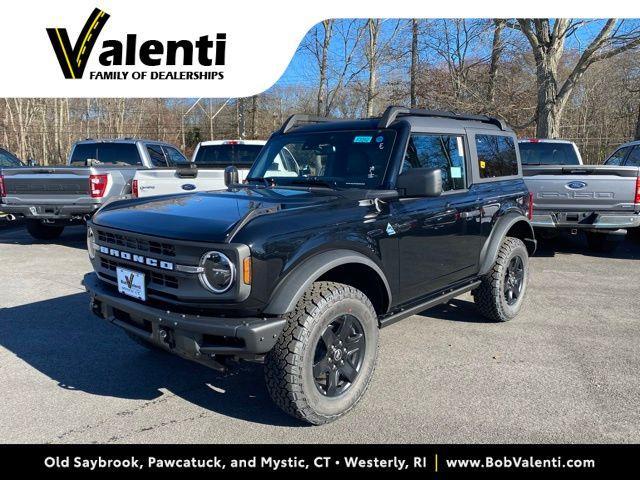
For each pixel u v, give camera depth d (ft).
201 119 116.37
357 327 11.05
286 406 10.01
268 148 15.33
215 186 25.48
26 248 30.66
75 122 136.56
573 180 25.40
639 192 24.44
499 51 63.46
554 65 51.67
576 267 25.98
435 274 13.64
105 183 28.37
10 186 28.78
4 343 15.24
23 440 10.07
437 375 13.07
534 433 10.34
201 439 10.18
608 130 97.45
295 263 9.69
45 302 19.34
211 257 9.12
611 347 15.01
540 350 14.78
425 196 11.29
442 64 71.87
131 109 131.44
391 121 13.16
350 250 10.85
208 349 9.32
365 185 12.54
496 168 16.78
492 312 16.76
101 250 11.39
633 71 87.81
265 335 9.14
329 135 13.92
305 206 10.68
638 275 24.25
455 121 15.15
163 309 9.90
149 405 11.56
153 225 10.23
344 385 10.97
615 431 10.40
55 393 12.09
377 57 73.00
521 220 17.29
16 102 119.44
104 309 11.23
